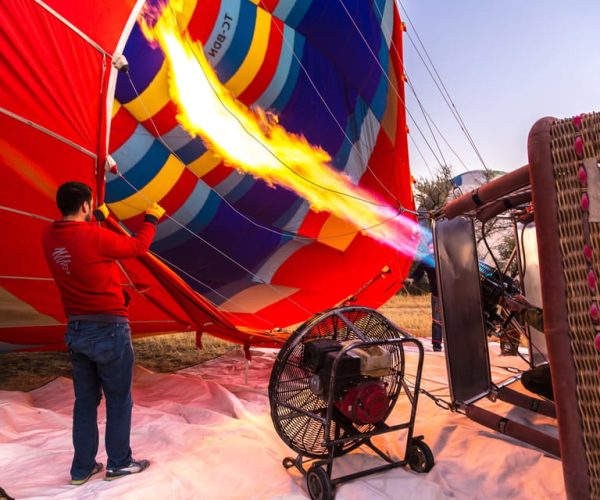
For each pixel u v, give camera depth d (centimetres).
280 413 318
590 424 213
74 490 310
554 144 218
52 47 378
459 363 404
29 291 498
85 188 323
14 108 372
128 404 331
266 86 669
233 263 696
